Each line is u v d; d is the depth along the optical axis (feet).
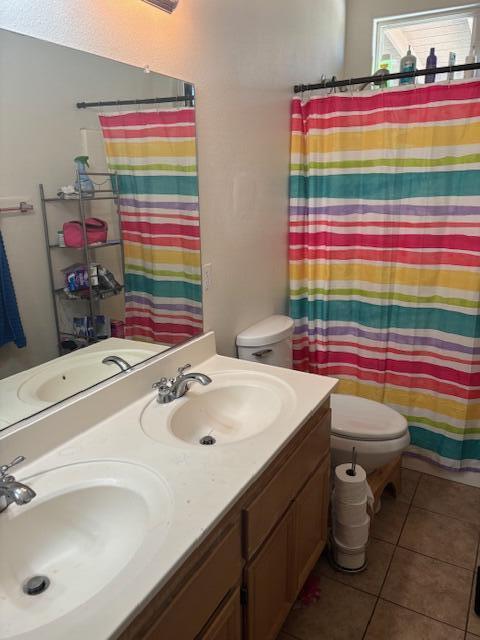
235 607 3.86
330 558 6.44
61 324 4.16
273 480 4.25
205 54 5.50
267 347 6.95
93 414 4.38
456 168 6.87
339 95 7.23
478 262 6.98
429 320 7.61
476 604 5.65
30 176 3.74
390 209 7.39
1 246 3.61
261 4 6.50
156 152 4.98
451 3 9.06
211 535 3.37
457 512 7.36
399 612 5.68
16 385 3.77
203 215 5.87
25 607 3.02
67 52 3.90
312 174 7.76
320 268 8.14
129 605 2.55
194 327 5.98
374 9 9.65
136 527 3.43
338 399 7.44
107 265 4.59
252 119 6.62
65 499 3.49
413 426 8.20
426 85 6.72
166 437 4.21
